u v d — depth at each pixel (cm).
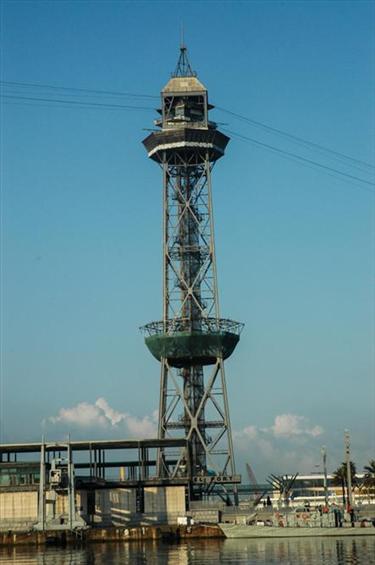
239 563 16588
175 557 18138
